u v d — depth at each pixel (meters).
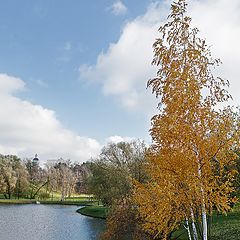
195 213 11.05
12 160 120.19
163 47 10.75
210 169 10.12
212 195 10.11
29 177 126.00
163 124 10.48
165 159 10.47
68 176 128.00
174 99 10.22
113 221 27.94
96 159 60.16
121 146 55.19
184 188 10.34
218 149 10.16
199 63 10.49
